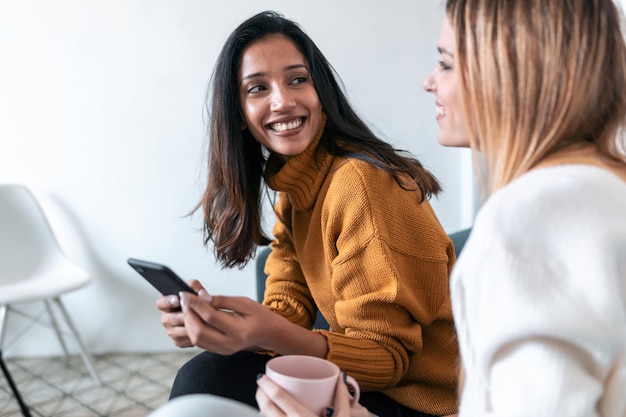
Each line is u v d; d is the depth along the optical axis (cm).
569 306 63
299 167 129
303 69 127
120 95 278
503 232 66
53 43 276
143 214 285
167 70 275
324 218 126
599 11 73
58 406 240
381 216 120
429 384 125
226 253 142
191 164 280
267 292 150
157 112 278
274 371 92
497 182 75
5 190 269
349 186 121
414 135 276
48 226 269
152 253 287
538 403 62
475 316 67
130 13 273
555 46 72
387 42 272
